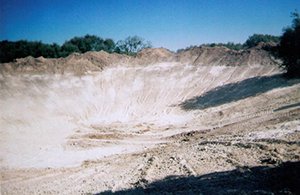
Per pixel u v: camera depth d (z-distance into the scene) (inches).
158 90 2050.9
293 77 1720.0
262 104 1461.6
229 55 2363.4
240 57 2287.2
